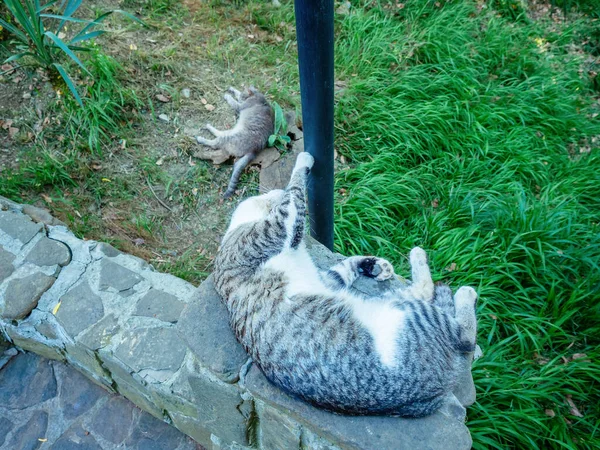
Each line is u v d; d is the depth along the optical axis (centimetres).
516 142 161
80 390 119
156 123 159
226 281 95
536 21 221
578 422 113
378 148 159
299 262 97
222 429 100
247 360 89
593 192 154
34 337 113
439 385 84
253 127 152
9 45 162
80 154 148
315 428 82
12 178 138
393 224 145
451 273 131
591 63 210
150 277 115
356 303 92
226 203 148
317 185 107
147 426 115
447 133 163
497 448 106
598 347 121
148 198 146
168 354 102
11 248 117
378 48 182
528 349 123
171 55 173
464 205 145
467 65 183
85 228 135
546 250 136
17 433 113
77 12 174
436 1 207
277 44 190
